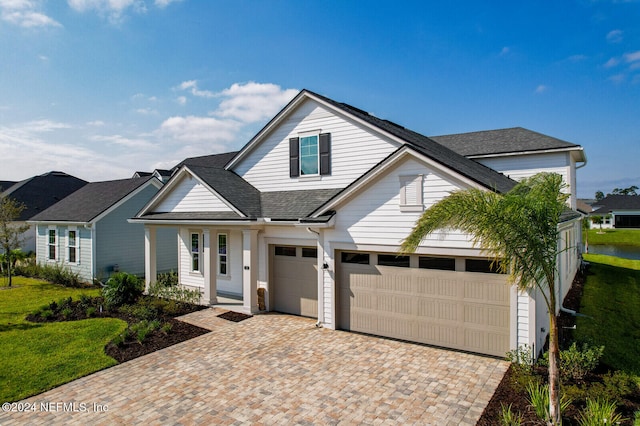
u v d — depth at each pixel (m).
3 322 12.19
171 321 12.03
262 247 13.29
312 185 13.74
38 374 8.28
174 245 22.34
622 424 5.94
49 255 21.62
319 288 11.37
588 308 13.05
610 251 42.72
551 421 5.90
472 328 9.14
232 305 13.84
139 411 6.74
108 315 12.90
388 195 10.09
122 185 22.02
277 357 9.06
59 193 31.31
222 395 7.26
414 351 9.32
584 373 7.38
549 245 6.04
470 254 8.98
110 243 19.58
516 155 18.27
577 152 17.50
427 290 9.72
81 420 6.48
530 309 8.34
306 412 6.60
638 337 10.05
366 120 12.44
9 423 6.43
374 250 10.33
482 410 6.55
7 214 18.50
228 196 13.28
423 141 15.79
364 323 10.73
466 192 6.59
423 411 6.56
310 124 13.79
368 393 7.22
